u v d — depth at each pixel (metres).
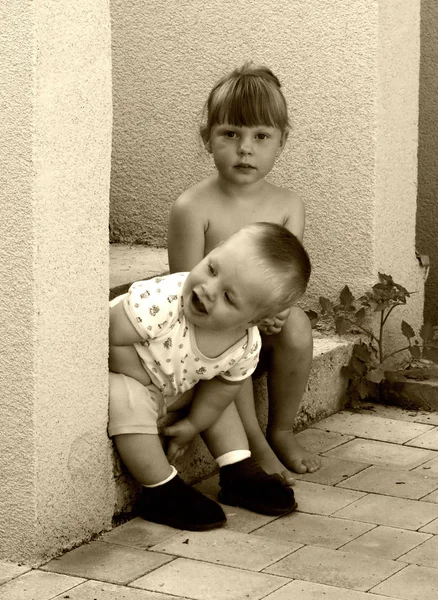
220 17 3.34
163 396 2.67
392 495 2.78
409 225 3.38
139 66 3.45
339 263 3.29
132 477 2.66
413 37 3.29
